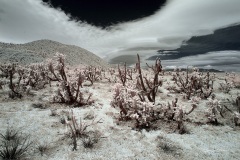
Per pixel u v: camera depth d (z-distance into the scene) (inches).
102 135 305.7
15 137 278.5
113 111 425.7
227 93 619.5
